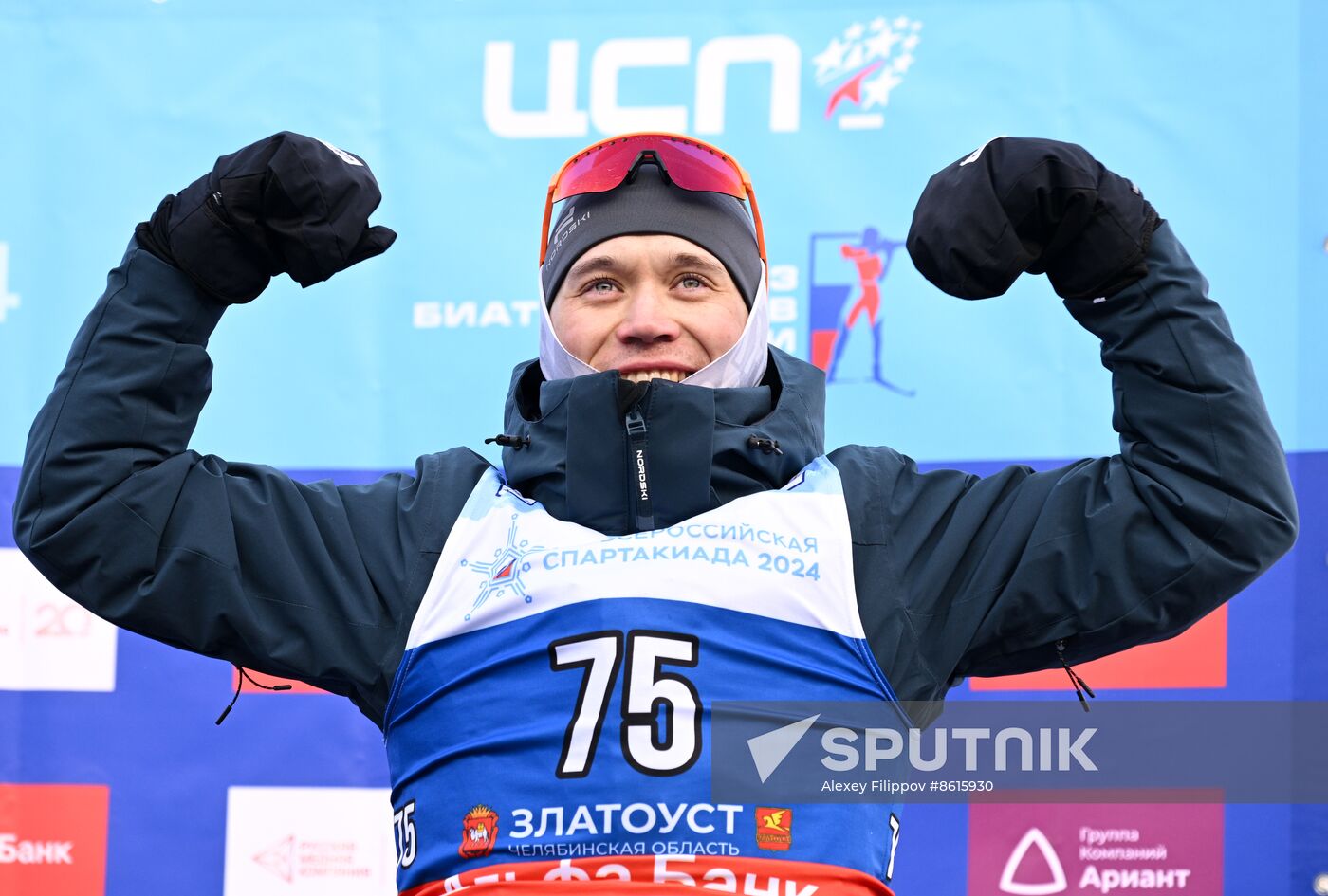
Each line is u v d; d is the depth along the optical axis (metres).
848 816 3.04
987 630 3.21
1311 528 4.81
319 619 3.22
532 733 3.03
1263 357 4.89
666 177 3.59
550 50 5.19
